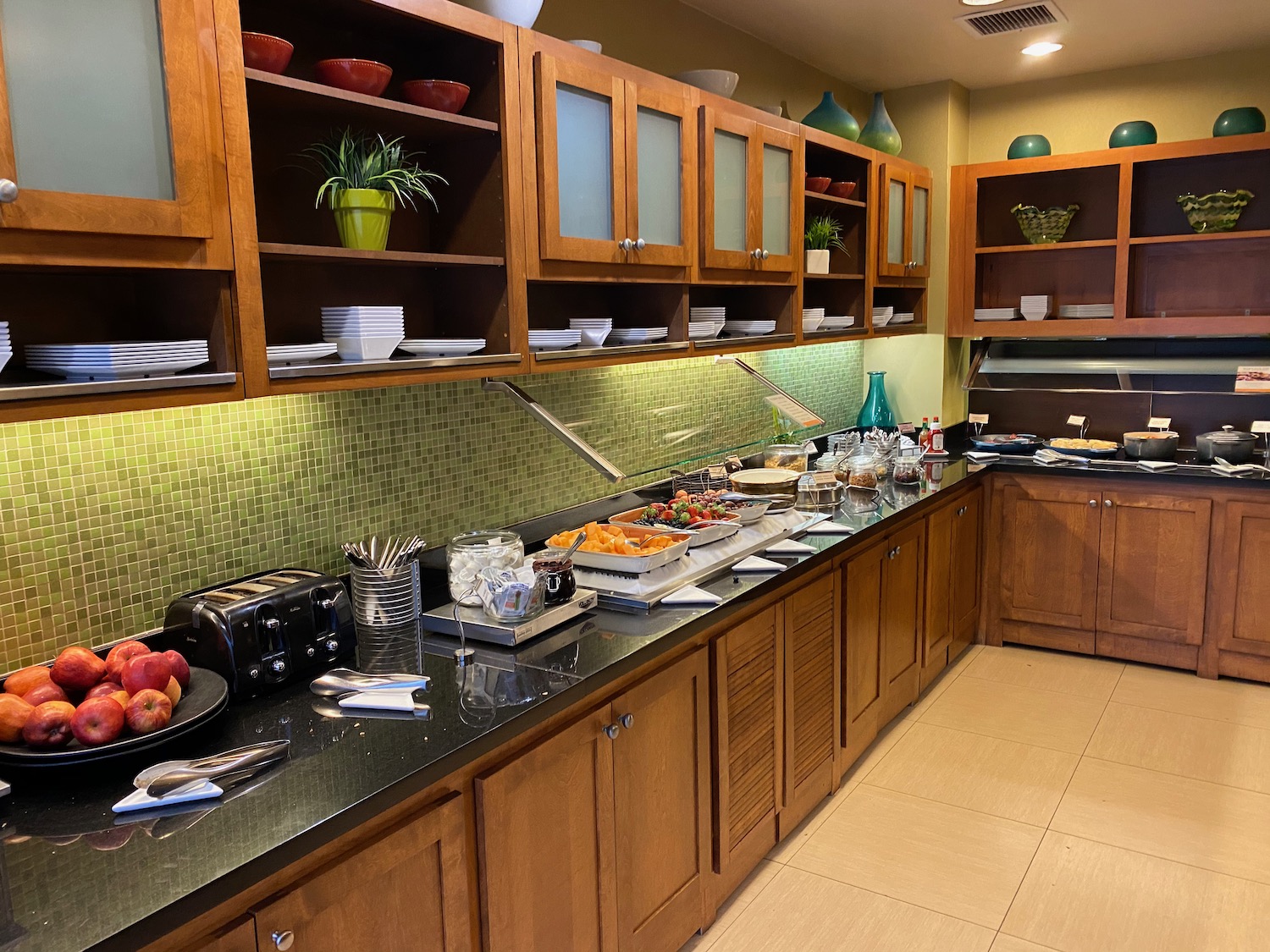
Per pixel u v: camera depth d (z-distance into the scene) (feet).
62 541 5.68
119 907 3.59
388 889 4.72
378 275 7.26
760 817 8.55
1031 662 13.91
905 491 12.15
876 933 7.82
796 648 8.89
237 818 4.26
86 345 4.69
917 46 12.89
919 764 10.71
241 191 5.22
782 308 10.98
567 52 7.43
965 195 14.94
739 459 12.21
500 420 8.78
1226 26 12.20
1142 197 13.84
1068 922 7.90
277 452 6.89
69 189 4.42
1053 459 14.20
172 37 4.77
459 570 6.86
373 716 5.42
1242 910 8.00
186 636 5.70
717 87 9.62
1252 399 14.12
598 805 6.24
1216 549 12.87
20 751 4.57
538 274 7.30
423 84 6.60
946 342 15.46
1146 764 10.62
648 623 7.02
